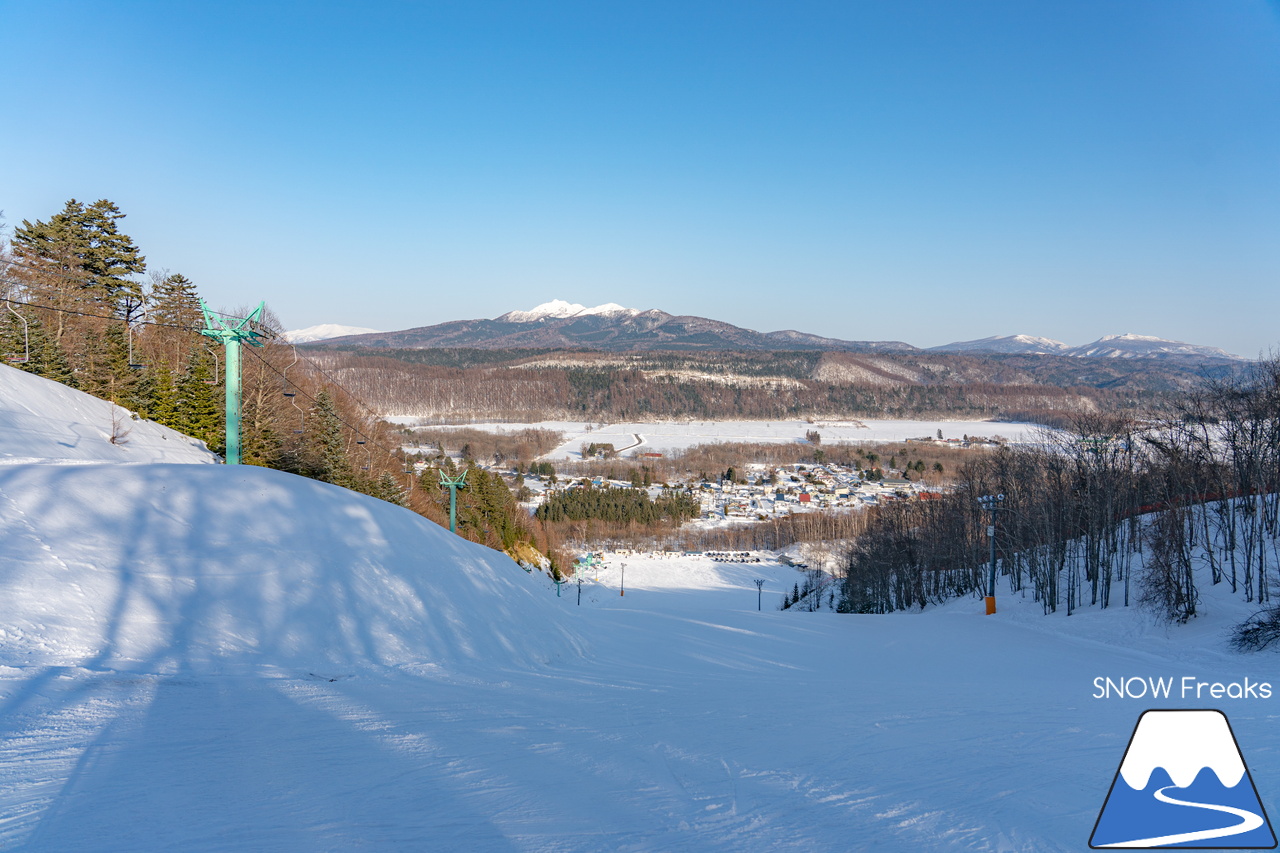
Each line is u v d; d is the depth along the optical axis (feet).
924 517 209.97
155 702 30.04
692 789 22.85
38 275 183.11
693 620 139.85
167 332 229.04
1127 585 117.80
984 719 38.93
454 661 49.32
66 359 155.94
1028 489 170.71
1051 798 22.21
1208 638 87.04
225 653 38.96
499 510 291.58
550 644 64.28
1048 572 136.46
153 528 47.34
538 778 23.16
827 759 27.94
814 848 17.44
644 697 44.65
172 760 22.81
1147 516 143.23
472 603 59.62
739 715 38.81
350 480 177.88
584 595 277.23
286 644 42.16
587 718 35.14
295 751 24.73
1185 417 131.34
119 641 36.47
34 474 48.06
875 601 221.66
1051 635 105.40
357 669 42.32
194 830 17.13
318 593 47.73
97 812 17.99
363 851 16.20
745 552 434.71
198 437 164.86
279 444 175.42
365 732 28.09
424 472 282.56
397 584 53.98
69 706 27.78
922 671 79.36
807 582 299.17
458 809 19.60
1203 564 116.88
